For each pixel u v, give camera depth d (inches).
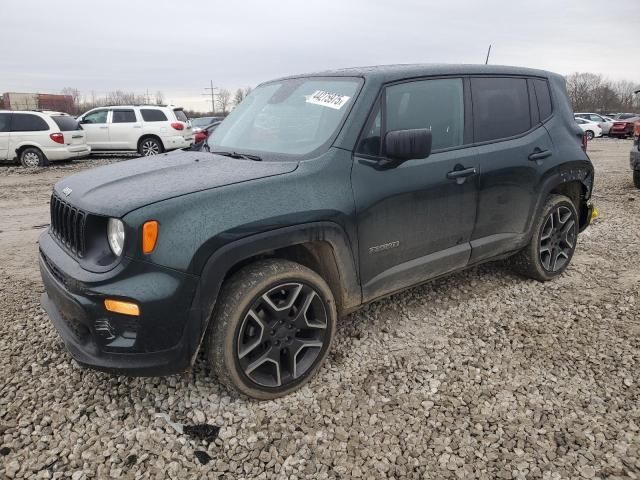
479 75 142.7
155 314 89.3
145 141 619.5
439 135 130.6
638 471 86.8
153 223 89.1
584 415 101.4
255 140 129.9
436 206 127.0
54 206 115.6
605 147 798.5
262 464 89.7
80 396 107.2
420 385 112.4
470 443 94.3
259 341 102.7
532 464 88.8
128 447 92.8
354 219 110.3
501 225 147.3
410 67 129.8
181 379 113.7
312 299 108.7
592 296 159.0
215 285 93.4
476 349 127.6
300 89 135.3
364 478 86.5
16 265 191.0
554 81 167.3
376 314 146.7
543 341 131.0
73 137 549.6
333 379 114.8
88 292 90.6
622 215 271.9
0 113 517.7
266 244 97.4
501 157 141.7
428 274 132.3
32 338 131.3
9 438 94.3
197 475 87.0
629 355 123.5
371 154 116.4
